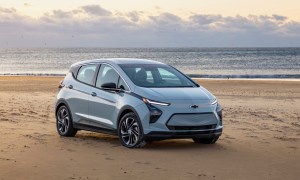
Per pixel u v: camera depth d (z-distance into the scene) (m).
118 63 11.98
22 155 10.02
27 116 16.64
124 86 11.45
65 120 12.75
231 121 15.65
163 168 8.97
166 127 10.68
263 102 21.95
